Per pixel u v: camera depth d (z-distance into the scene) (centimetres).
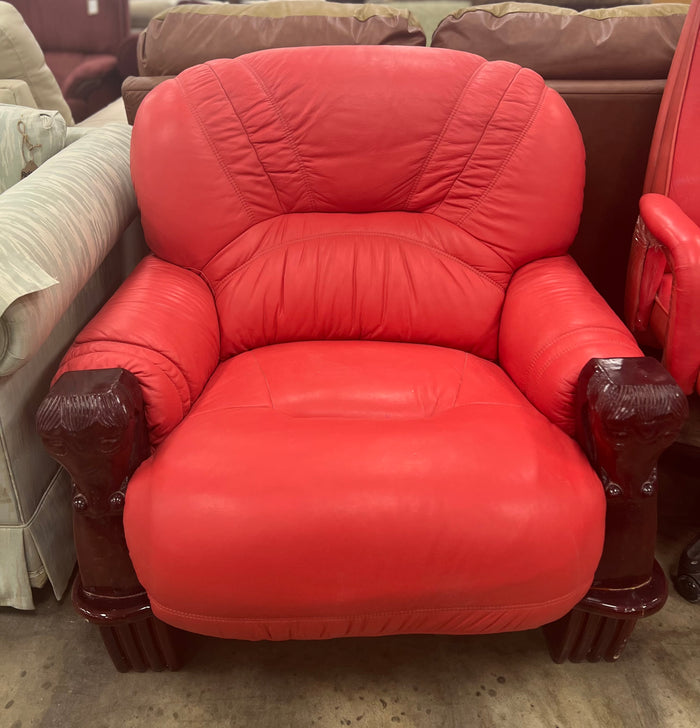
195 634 132
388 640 130
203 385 126
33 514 125
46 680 122
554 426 115
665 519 156
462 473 100
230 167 133
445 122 134
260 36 151
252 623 101
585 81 155
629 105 153
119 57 356
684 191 139
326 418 114
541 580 98
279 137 133
